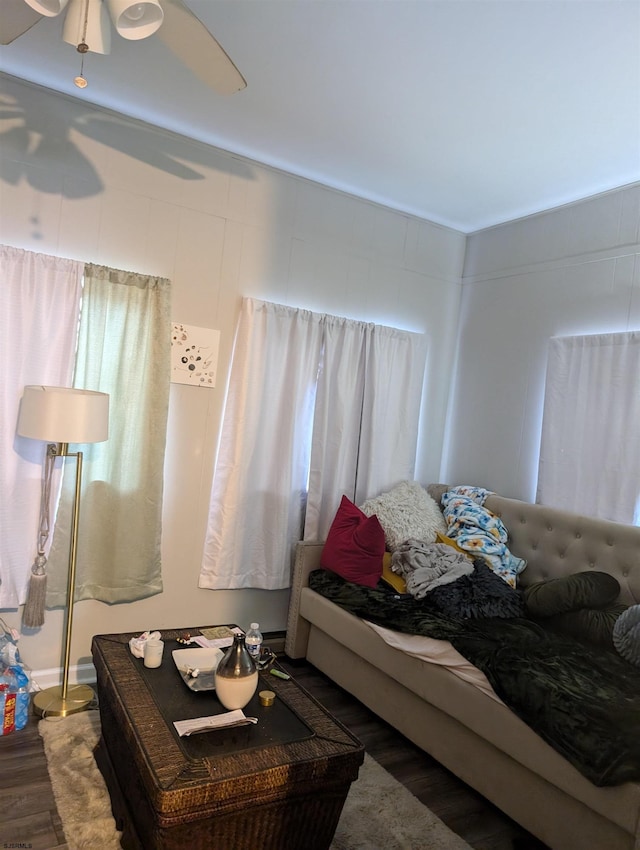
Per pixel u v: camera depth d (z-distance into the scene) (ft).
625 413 9.84
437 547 9.98
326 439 11.55
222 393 10.54
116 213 9.37
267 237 10.84
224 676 6.00
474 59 7.21
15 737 7.71
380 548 9.93
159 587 9.86
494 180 10.66
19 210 8.61
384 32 6.86
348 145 9.85
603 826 5.77
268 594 11.23
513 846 6.51
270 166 10.80
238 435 10.43
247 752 5.38
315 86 8.16
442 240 13.17
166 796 4.71
